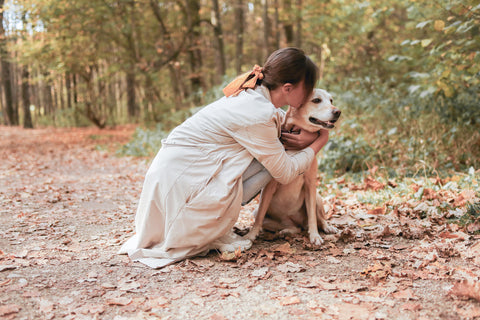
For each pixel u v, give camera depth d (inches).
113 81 781.3
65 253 116.6
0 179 251.1
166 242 107.7
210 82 689.6
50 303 83.4
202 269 102.3
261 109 105.7
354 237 126.0
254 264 106.7
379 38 425.4
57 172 286.4
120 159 354.0
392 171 207.0
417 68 352.8
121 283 94.0
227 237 118.3
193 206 104.9
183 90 583.5
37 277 97.6
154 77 561.6
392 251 115.3
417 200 156.6
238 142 108.1
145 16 606.5
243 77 113.0
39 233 137.3
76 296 87.7
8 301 84.1
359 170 225.6
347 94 353.4
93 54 569.3
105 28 519.2
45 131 759.7
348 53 437.4
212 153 108.0
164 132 423.8
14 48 553.6
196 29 564.7
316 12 455.8
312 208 125.6
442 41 212.1
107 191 216.8
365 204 165.5
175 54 542.3
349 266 105.8
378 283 94.0
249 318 79.0
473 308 80.1
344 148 230.4
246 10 789.2
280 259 110.5
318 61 518.9
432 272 97.9
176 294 89.2
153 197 108.4
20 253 114.2
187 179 106.2
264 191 123.1
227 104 109.3
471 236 120.6
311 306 83.4
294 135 119.6
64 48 541.6
